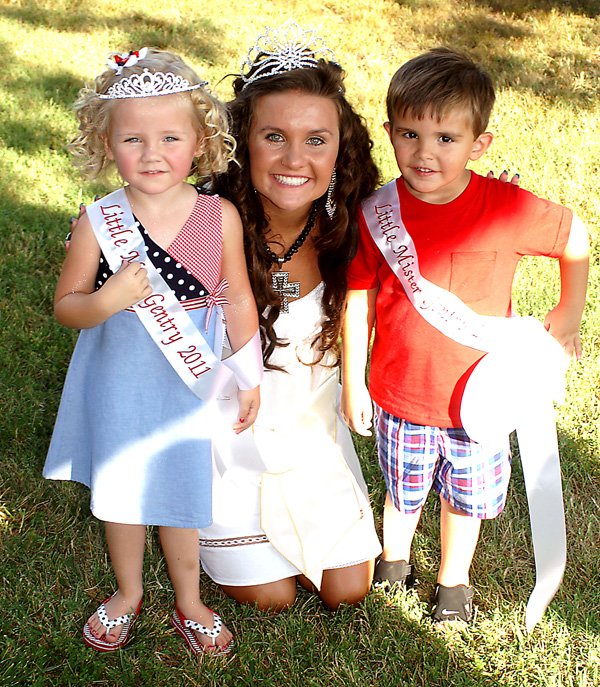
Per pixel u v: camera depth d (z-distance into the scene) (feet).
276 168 7.95
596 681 8.64
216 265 7.93
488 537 10.40
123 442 8.09
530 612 9.03
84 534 10.31
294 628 9.26
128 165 7.27
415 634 9.23
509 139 19.36
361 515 9.70
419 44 25.29
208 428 8.22
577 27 26.48
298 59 7.97
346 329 8.96
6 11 27.02
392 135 7.96
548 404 8.59
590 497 10.89
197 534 8.86
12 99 20.97
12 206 16.55
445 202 8.05
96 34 25.63
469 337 8.22
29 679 8.59
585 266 8.33
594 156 18.65
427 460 8.80
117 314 7.87
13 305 13.89
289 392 9.29
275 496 9.41
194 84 7.32
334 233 8.50
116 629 9.02
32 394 12.17
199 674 8.76
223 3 28.37
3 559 9.85
